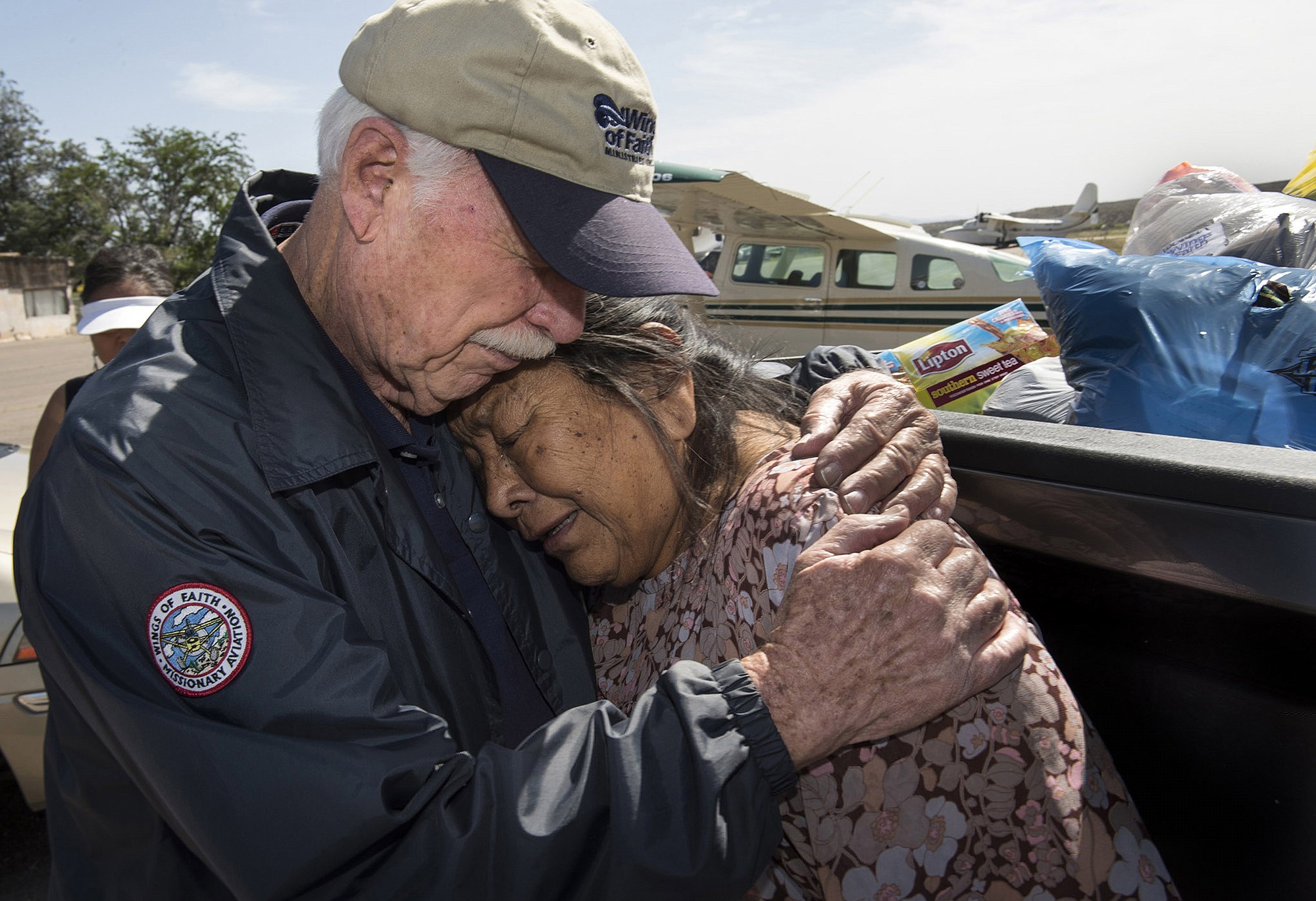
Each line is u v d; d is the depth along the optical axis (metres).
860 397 1.15
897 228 11.29
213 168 40.81
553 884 0.79
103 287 3.34
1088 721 0.98
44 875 2.83
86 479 0.87
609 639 1.31
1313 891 0.86
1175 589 0.94
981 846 0.91
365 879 0.81
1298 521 0.79
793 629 0.88
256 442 0.93
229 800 0.79
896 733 0.88
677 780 0.82
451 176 0.92
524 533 1.19
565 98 0.92
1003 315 2.09
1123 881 0.91
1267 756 0.89
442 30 0.90
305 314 0.99
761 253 11.48
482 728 1.13
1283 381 1.22
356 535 1.02
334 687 0.83
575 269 0.90
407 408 1.09
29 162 46.97
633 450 1.10
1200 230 1.67
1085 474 0.95
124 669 0.84
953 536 0.96
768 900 1.03
